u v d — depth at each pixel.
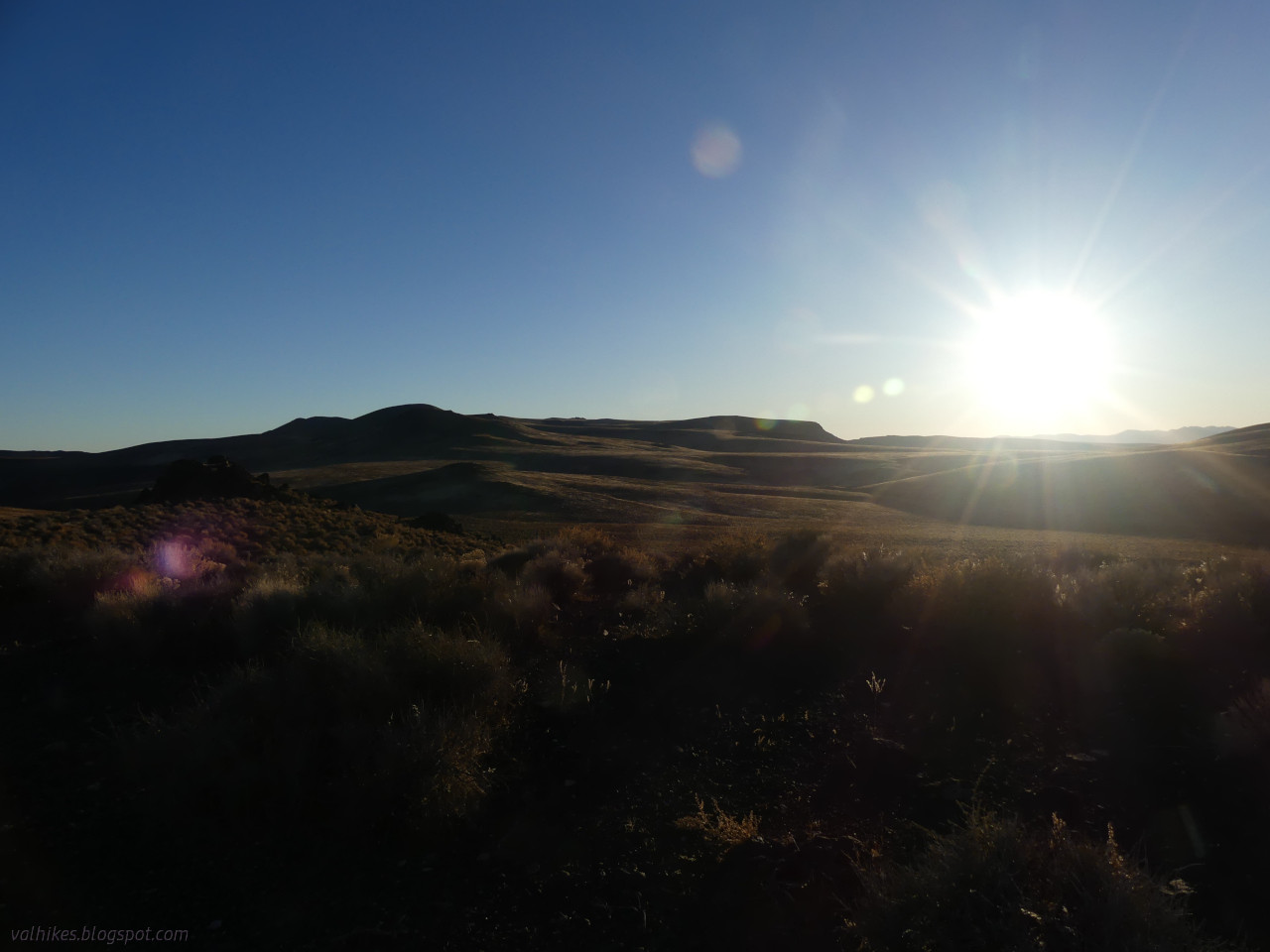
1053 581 10.39
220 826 4.92
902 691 7.63
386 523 31.44
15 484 152.25
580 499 78.69
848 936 3.89
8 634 9.54
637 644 9.30
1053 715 6.88
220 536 21.41
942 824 5.00
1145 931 3.42
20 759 5.89
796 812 5.25
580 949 3.91
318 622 8.10
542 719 6.82
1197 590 10.97
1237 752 5.61
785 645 9.21
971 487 86.19
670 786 5.62
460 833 4.97
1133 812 5.05
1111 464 85.25
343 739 5.47
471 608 9.93
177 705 6.87
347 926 4.05
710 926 4.06
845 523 67.06
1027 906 3.53
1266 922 3.89
